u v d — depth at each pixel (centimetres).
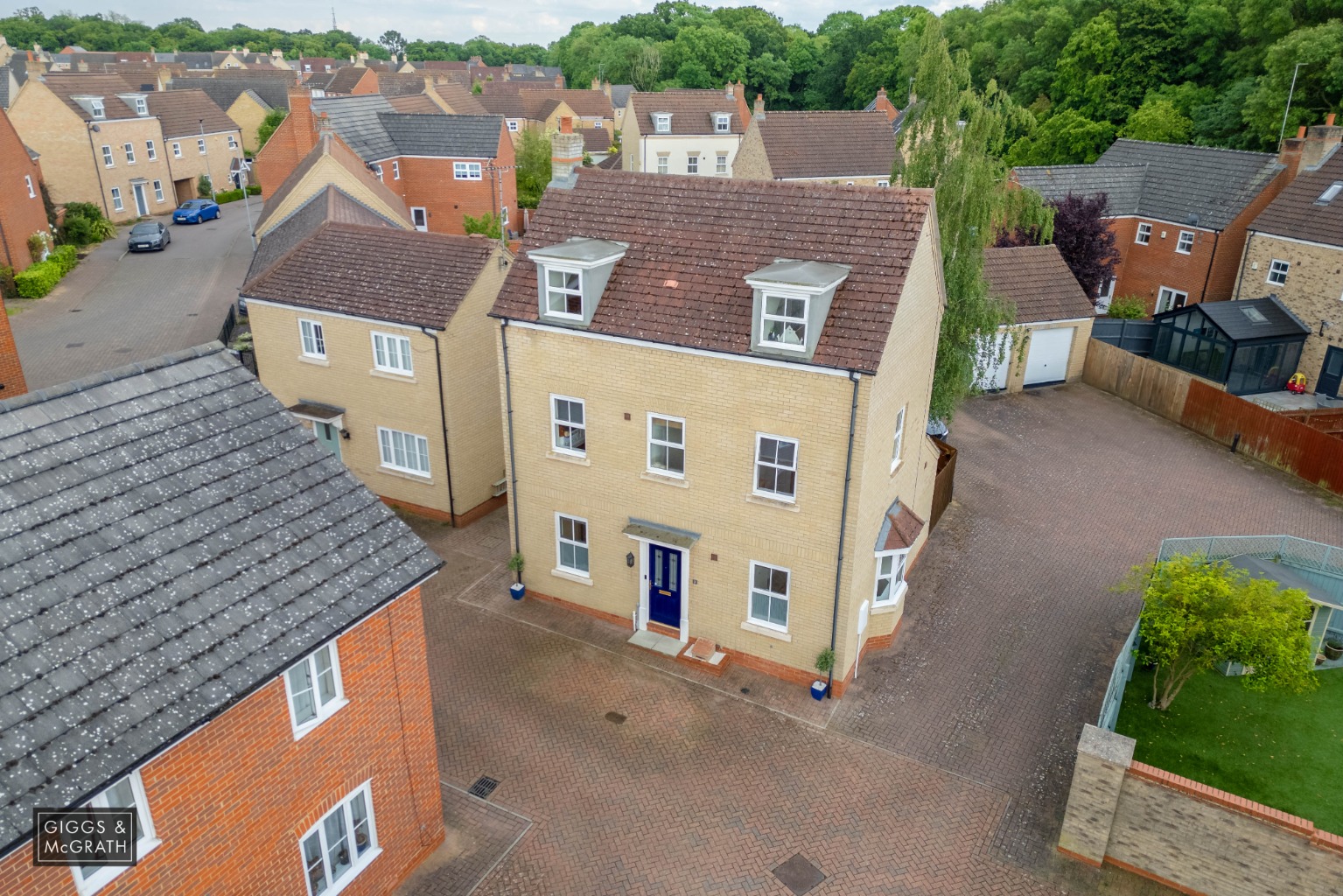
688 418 1762
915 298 1766
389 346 2336
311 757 1168
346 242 2502
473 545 2359
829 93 11219
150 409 1164
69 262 4653
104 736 893
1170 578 1756
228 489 1156
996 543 2412
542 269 1786
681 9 15125
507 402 1962
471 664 1889
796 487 1702
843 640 1767
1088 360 3653
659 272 1797
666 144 6375
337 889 1256
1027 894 1384
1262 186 3903
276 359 2519
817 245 1711
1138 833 1390
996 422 3262
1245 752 1731
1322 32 4447
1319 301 3519
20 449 1028
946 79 2336
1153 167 4478
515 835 1473
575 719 1736
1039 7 7769
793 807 1536
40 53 9956
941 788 1582
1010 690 1845
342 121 4862
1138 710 1834
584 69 13850
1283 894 1310
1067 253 3938
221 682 995
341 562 1187
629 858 1433
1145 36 5862
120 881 958
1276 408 3419
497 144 5203
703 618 1911
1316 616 1981
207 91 8088
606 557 1983
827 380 1597
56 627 929
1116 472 2861
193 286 4388
